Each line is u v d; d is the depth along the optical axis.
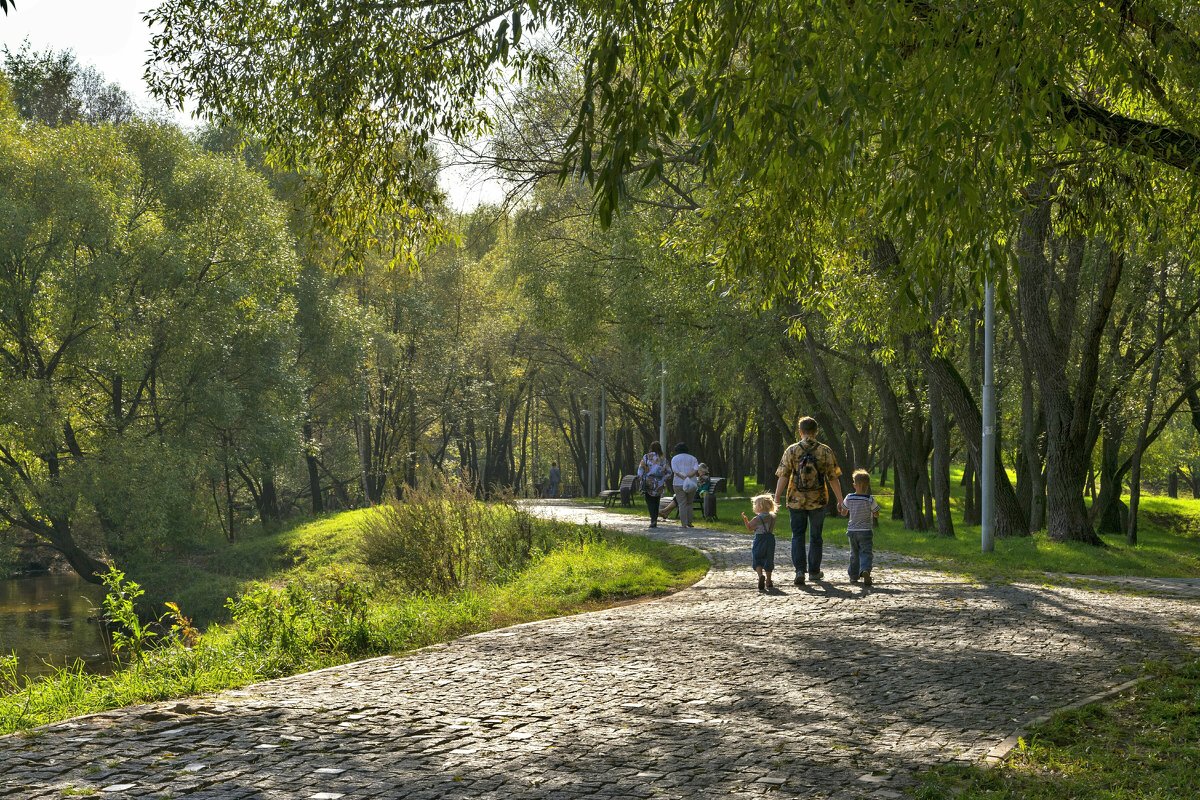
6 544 35.97
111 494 33.81
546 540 18.41
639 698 7.29
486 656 8.95
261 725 6.42
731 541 21.48
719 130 5.93
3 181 32.66
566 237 33.03
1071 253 22.06
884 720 6.63
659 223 26.03
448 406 58.09
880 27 6.03
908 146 6.78
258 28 10.45
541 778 5.33
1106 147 8.92
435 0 9.45
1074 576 16.31
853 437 29.45
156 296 36.03
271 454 41.78
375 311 51.03
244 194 38.50
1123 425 31.28
